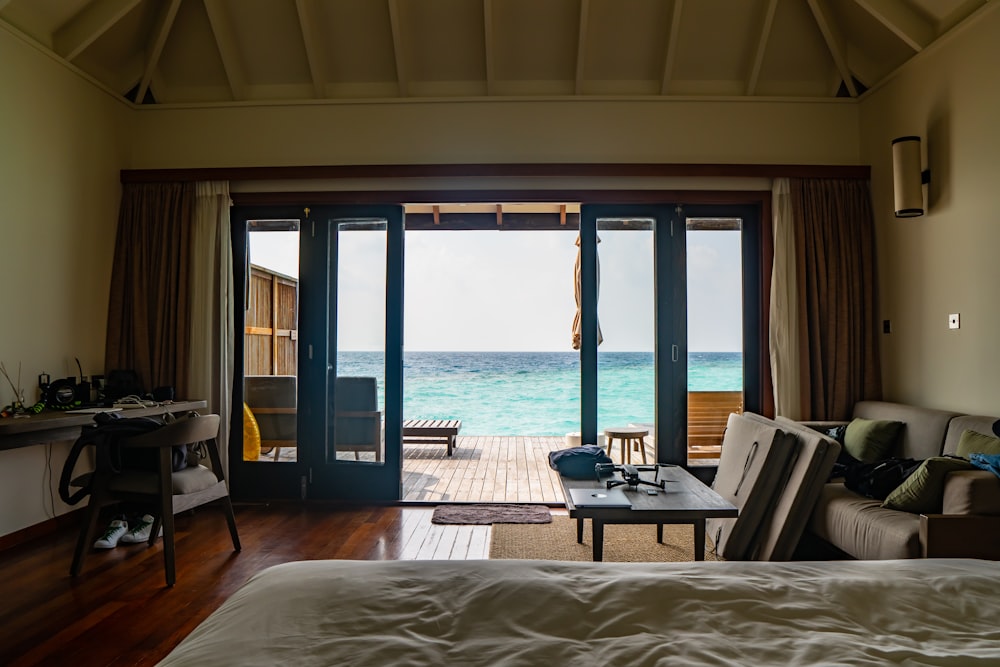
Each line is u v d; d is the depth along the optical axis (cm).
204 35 456
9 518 356
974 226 346
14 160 364
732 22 440
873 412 394
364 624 117
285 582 136
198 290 454
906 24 385
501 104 460
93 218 432
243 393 471
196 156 468
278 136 465
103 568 317
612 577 139
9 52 361
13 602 273
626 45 451
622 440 455
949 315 365
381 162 461
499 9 432
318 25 445
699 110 456
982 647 109
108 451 302
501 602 125
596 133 457
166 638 238
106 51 436
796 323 437
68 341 409
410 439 688
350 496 465
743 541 313
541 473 579
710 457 455
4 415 336
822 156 455
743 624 118
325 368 466
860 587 132
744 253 461
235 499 469
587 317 460
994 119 333
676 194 455
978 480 239
